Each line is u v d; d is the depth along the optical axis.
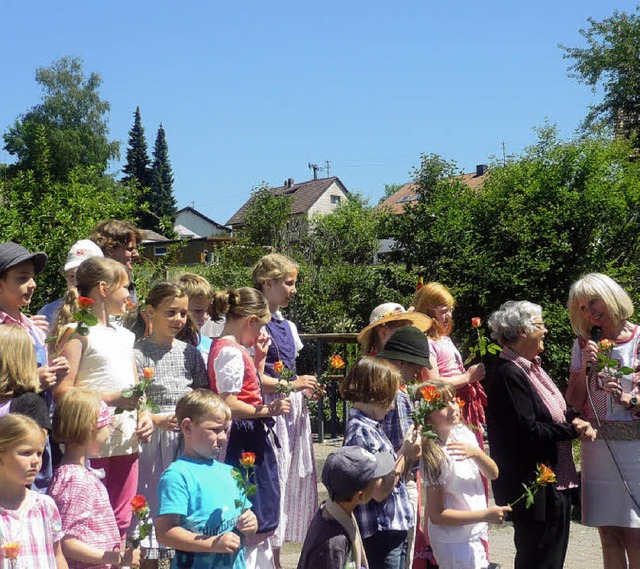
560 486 4.77
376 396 4.34
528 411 4.70
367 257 18.83
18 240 9.03
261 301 4.87
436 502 4.35
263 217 23.95
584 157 13.09
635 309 12.00
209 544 3.55
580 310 5.18
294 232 20.25
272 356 5.36
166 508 3.63
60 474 3.74
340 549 3.60
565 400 5.36
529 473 4.68
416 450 4.20
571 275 12.26
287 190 65.62
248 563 4.56
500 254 12.54
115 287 4.36
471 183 49.50
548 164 13.16
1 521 3.25
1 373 3.61
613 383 4.89
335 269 14.44
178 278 5.51
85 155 43.75
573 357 5.33
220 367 4.59
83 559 3.63
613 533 5.15
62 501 3.68
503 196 13.02
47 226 9.41
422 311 5.51
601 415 5.05
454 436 4.52
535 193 12.74
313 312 14.07
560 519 4.73
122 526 4.18
